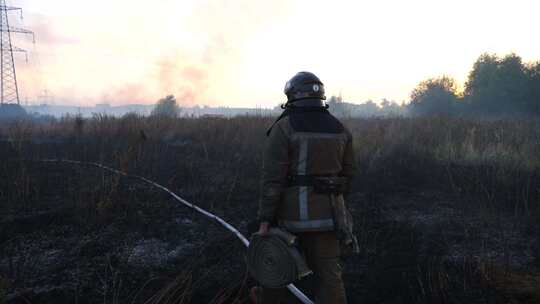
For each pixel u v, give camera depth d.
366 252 4.85
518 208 6.13
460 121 14.66
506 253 4.57
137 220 5.91
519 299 3.69
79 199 6.52
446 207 6.38
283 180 2.86
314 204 2.83
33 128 17.89
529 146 9.48
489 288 3.88
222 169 9.38
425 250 4.81
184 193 7.47
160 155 11.02
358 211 6.32
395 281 4.11
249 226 3.16
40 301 3.73
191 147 12.49
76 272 4.31
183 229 5.67
